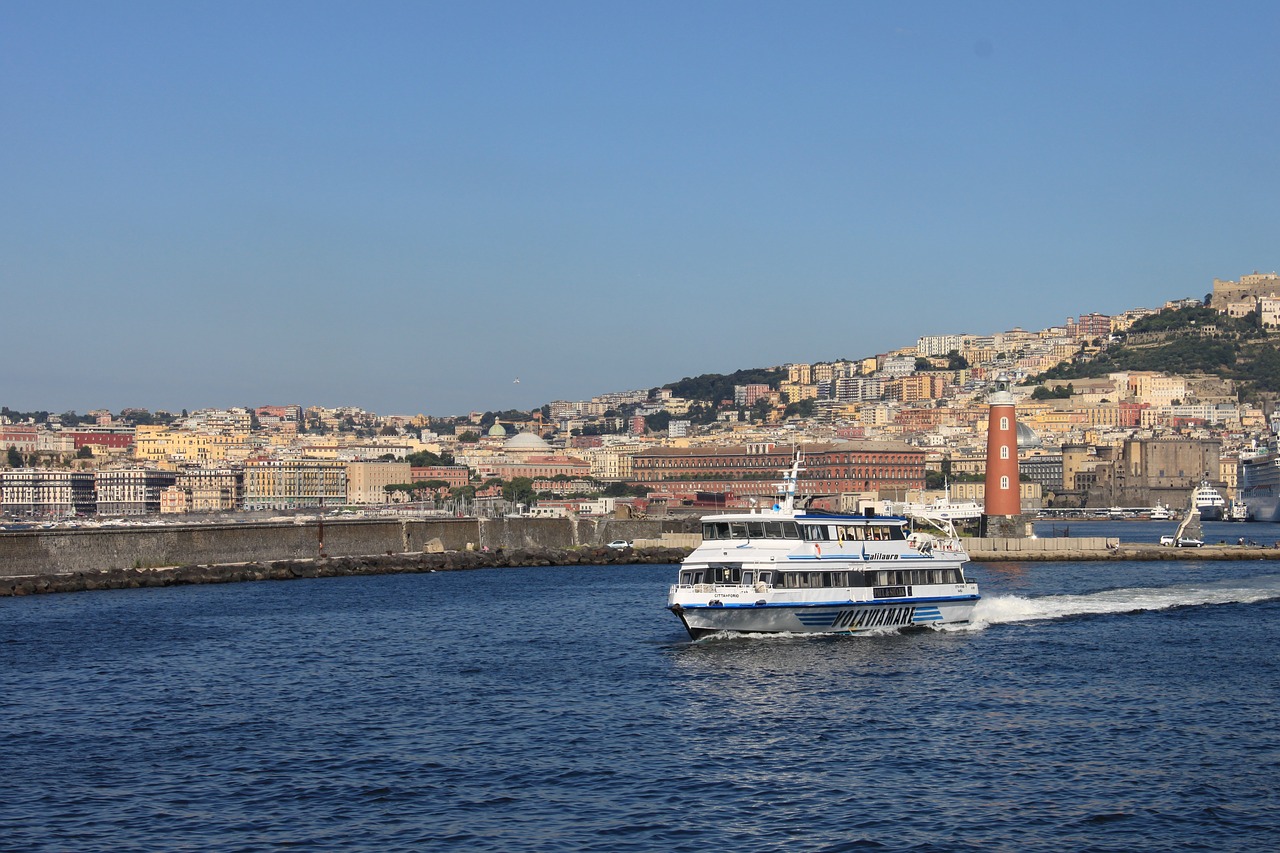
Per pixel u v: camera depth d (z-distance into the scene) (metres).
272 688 117.44
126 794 85.19
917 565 141.62
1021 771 88.50
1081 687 113.50
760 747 94.81
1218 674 119.12
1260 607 165.38
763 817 79.75
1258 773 87.75
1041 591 188.88
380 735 99.38
